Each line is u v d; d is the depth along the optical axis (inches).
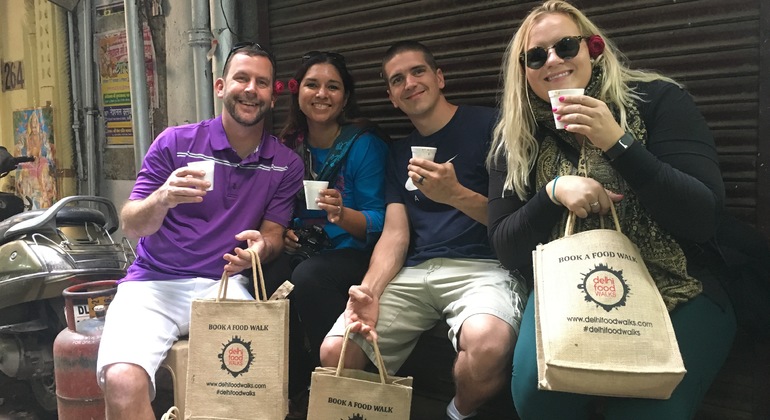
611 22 123.1
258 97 122.8
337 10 161.3
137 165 198.1
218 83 128.6
